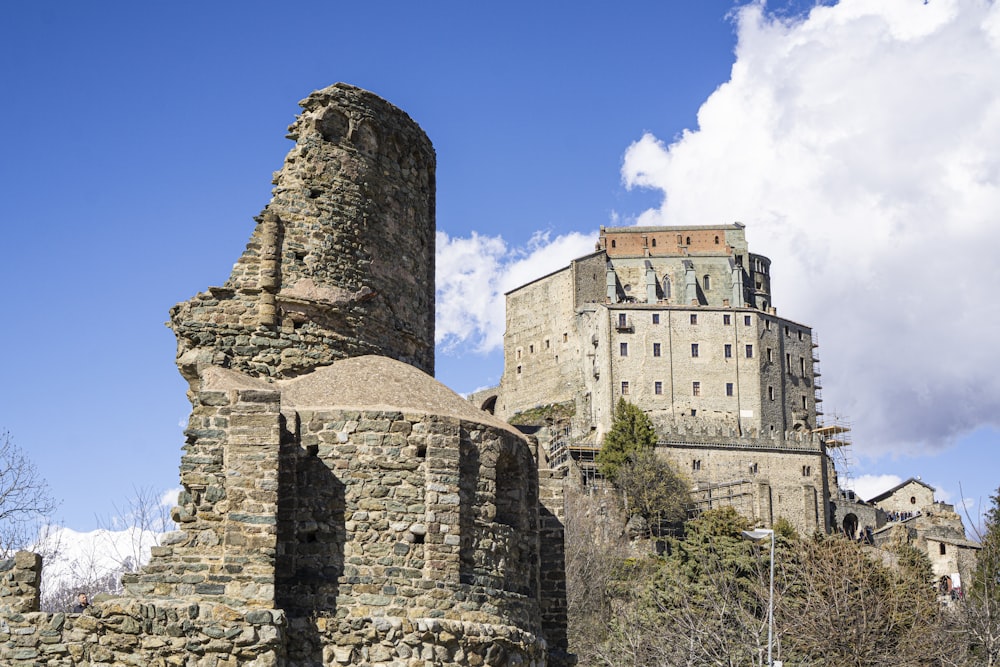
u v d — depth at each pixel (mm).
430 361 36688
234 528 26578
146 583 26531
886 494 184375
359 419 28734
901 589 57969
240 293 31797
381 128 34969
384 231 34562
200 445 27328
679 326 183625
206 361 31016
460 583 28484
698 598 59406
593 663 54000
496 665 28438
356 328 32938
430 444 28844
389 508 28281
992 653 47906
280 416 28328
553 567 34031
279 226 32438
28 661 25078
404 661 27219
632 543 116562
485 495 29656
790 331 190750
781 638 48750
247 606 26141
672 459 162750
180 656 25328
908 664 47625
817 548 64875
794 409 187375
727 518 114875
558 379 192250
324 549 27797
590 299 193500
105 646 25281
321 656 26938
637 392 180125
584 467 151500
